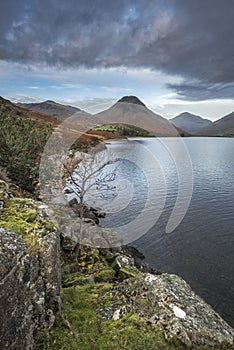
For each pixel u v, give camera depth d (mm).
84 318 4246
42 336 3395
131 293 4887
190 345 3771
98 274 7336
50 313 3691
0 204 4633
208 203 23625
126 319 4258
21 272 3051
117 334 3871
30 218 4352
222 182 32031
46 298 3736
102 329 4035
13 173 10773
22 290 3045
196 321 4164
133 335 3857
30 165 10969
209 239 16719
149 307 4453
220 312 10586
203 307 4664
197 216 20406
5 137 11688
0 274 2650
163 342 3787
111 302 4832
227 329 4289
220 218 20047
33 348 3221
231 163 48438
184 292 4934
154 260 14344
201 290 12039
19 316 2936
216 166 45125
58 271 4113
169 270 13555
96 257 8445
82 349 3477
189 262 14273
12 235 3432
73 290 5180
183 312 4270
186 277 13016
